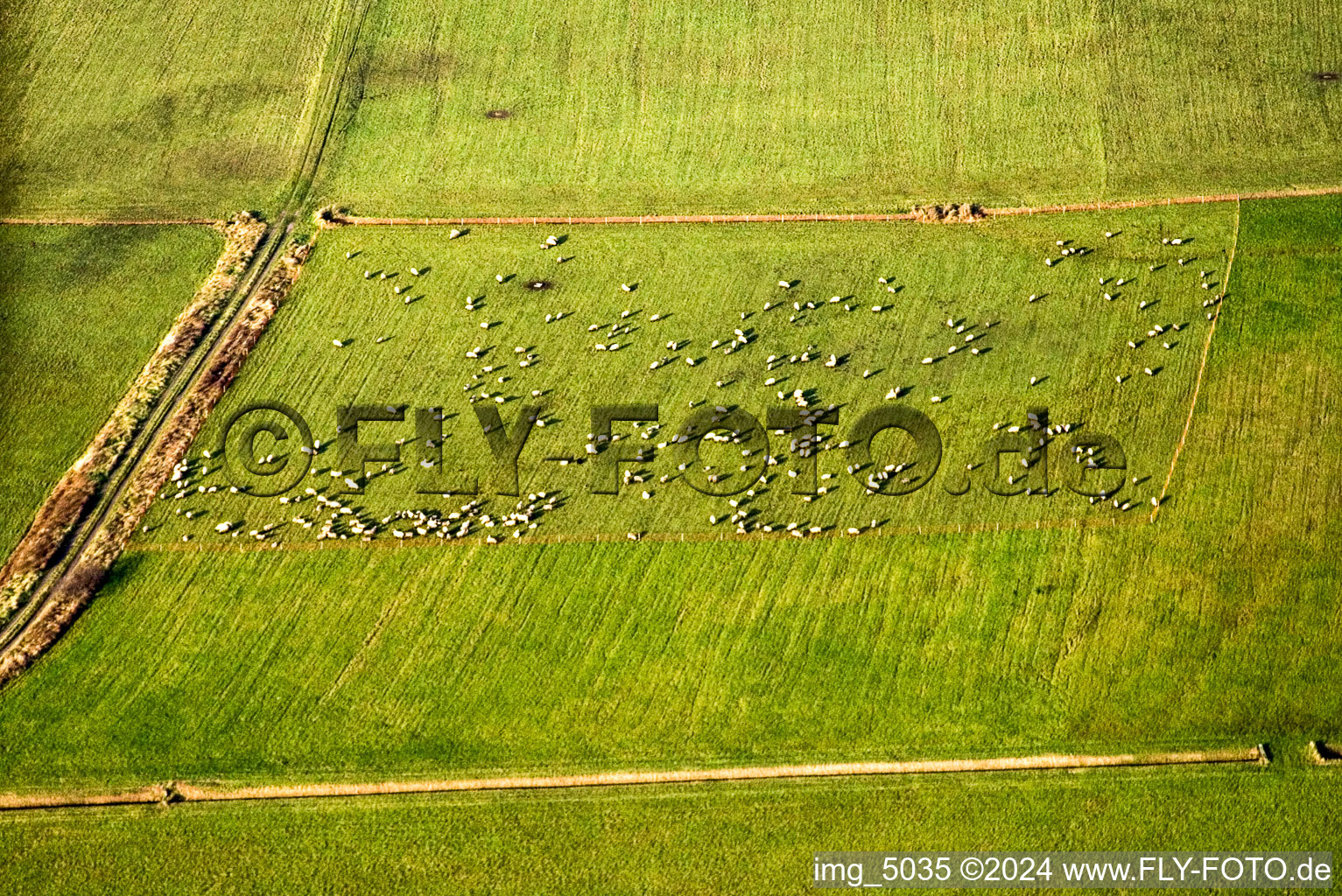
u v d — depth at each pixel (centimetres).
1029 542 5866
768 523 5984
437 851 4956
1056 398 6444
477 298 7044
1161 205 7444
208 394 6581
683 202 7594
